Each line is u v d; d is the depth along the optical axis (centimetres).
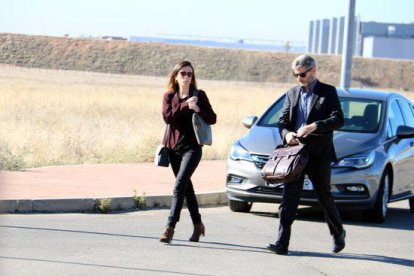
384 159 1692
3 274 1081
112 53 18075
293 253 1334
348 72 3009
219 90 10594
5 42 17438
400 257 1352
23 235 1356
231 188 1700
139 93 8100
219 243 1385
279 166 1292
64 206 1630
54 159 2420
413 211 1934
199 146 1356
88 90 8112
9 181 1892
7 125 3023
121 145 2686
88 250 1263
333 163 1653
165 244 1346
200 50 19050
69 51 17738
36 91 6919
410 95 11838
